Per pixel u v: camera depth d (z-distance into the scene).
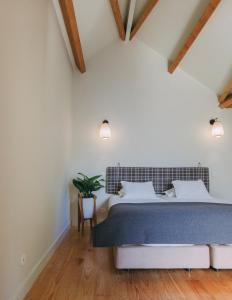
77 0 3.22
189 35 3.93
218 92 4.89
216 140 4.91
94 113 4.88
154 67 4.95
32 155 2.38
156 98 4.94
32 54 2.35
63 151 4.04
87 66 4.90
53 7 3.15
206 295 2.20
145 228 2.66
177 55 4.48
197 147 4.91
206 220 2.71
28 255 2.27
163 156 4.89
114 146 4.86
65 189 4.25
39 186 2.62
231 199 4.88
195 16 3.75
